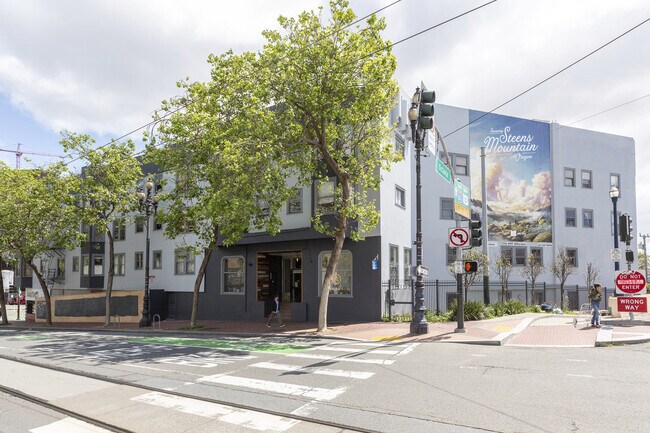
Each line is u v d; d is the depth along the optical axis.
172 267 32.06
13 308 56.44
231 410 7.65
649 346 12.76
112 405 8.20
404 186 26.53
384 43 17.31
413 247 28.19
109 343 17.98
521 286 33.75
